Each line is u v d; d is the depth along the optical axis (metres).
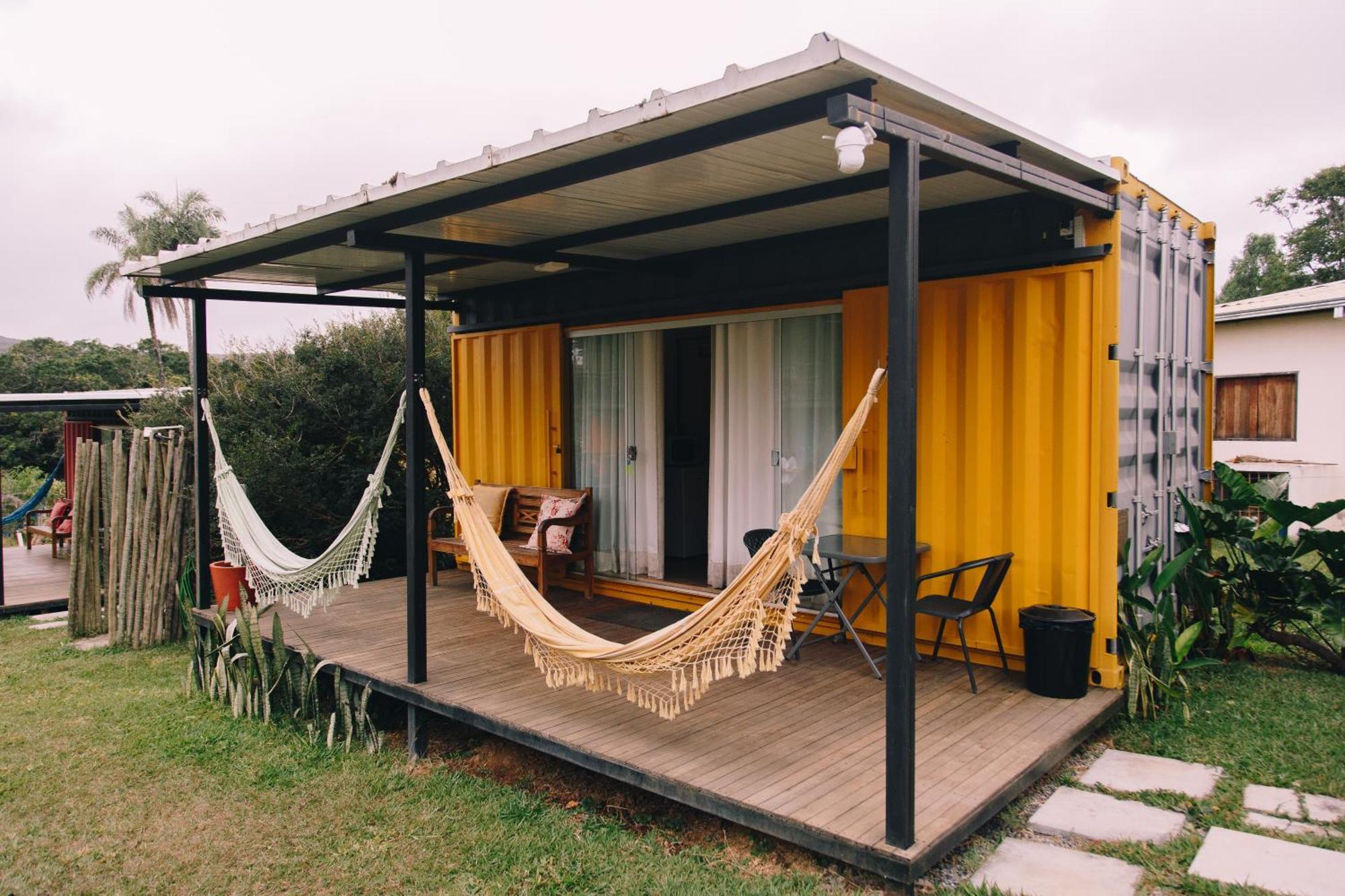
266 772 3.97
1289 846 2.91
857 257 4.78
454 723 4.65
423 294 4.39
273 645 4.71
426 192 3.72
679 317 5.70
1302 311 9.87
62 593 8.38
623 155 3.19
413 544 4.23
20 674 5.77
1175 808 3.22
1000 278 4.23
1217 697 4.49
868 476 4.75
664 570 6.12
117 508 6.48
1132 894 2.66
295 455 8.27
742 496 5.47
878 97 2.70
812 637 5.03
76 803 3.69
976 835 3.06
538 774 3.93
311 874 3.04
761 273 5.24
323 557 4.52
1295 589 5.03
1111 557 4.04
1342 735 3.91
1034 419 4.16
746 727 3.59
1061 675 3.87
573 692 4.09
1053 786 3.44
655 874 2.94
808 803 2.84
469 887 2.92
